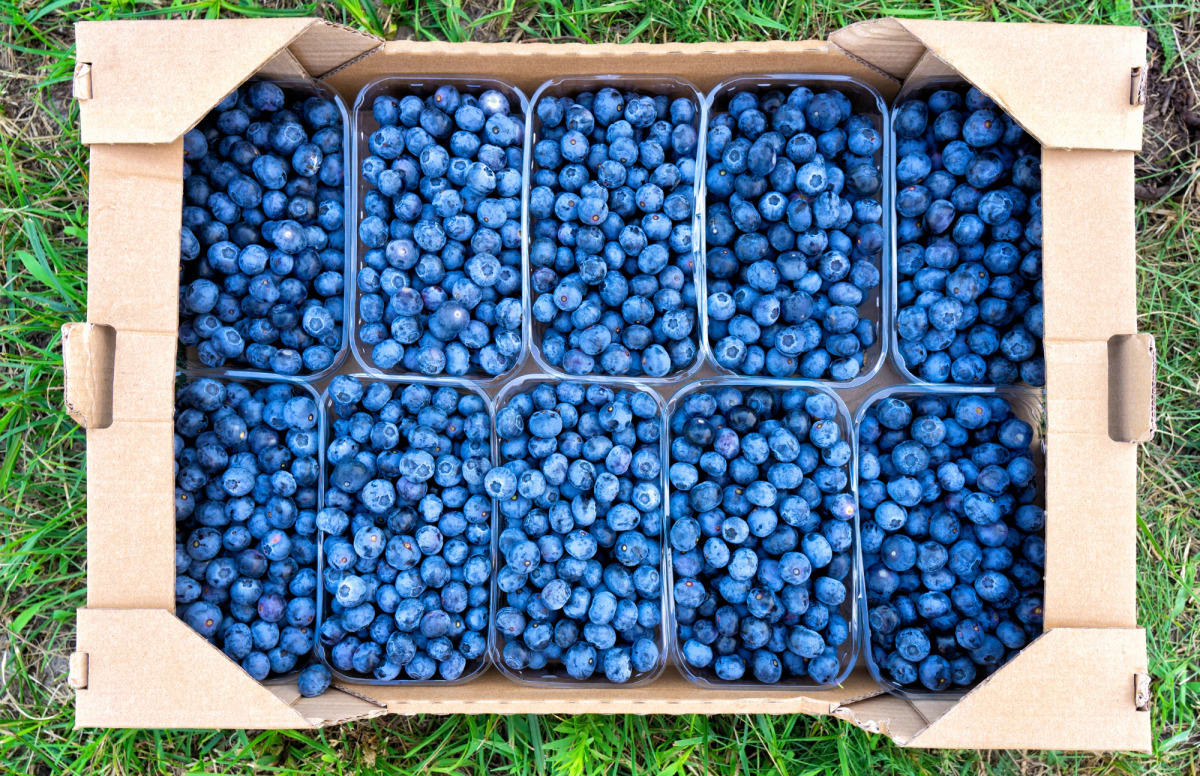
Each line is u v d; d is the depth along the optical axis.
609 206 0.88
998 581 0.84
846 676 0.86
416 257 0.87
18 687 0.93
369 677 0.86
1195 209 0.96
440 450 0.87
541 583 0.85
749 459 0.85
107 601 0.78
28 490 0.94
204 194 0.86
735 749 0.93
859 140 0.87
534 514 0.85
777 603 0.84
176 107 0.79
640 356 0.87
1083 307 0.79
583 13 0.95
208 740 0.92
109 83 0.79
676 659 0.86
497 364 0.87
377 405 0.87
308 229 0.87
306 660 0.87
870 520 0.86
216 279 0.87
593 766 0.92
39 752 0.92
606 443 0.85
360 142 0.89
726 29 0.96
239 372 0.87
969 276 0.85
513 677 0.86
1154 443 0.96
